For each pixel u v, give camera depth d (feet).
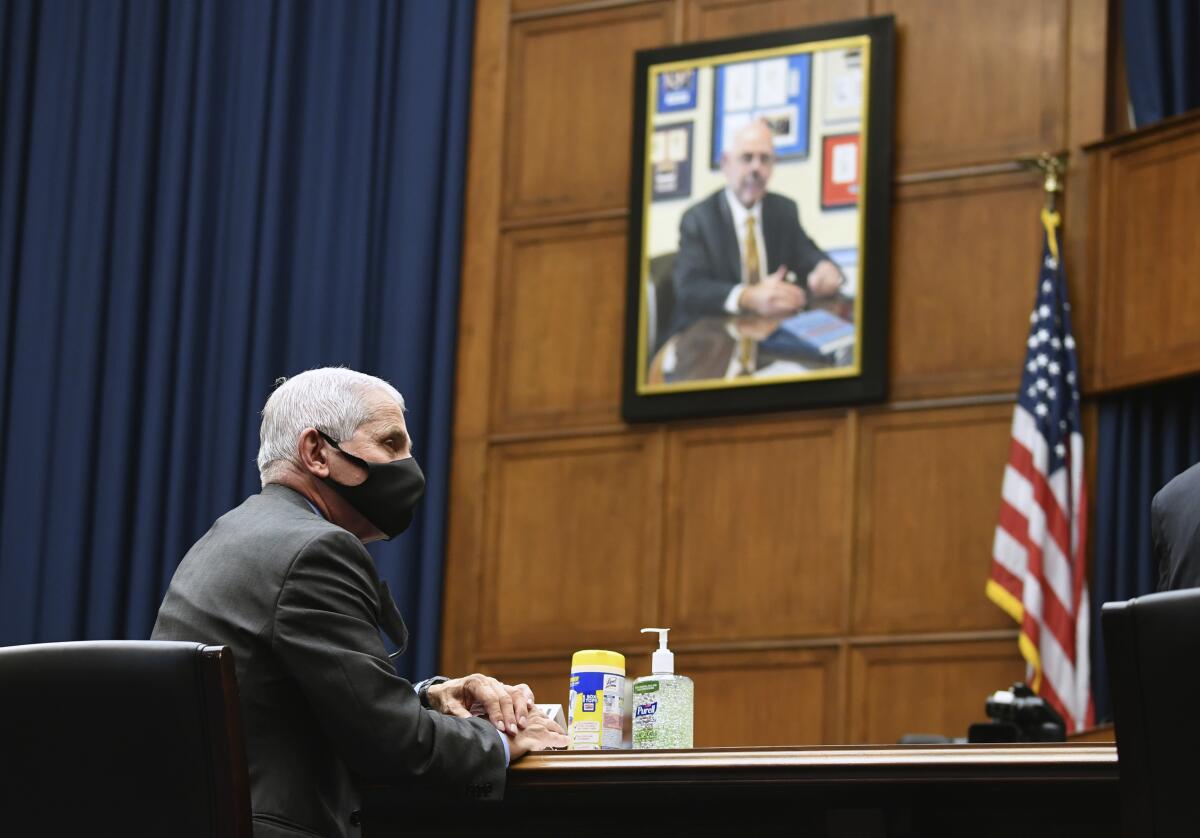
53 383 34.60
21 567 34.01
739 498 30.71
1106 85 29.89
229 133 34.73
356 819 9.87
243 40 34.96
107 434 34.14
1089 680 27.53
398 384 32.81
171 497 33.50
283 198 34.12
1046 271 28.89
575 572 31.48
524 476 32.17
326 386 11.00
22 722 8.42
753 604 30.19
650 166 32.22
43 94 35.65
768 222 31.24
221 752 8.31
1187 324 27.71
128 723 8.35
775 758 8.71
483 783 9.30
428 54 34.04
